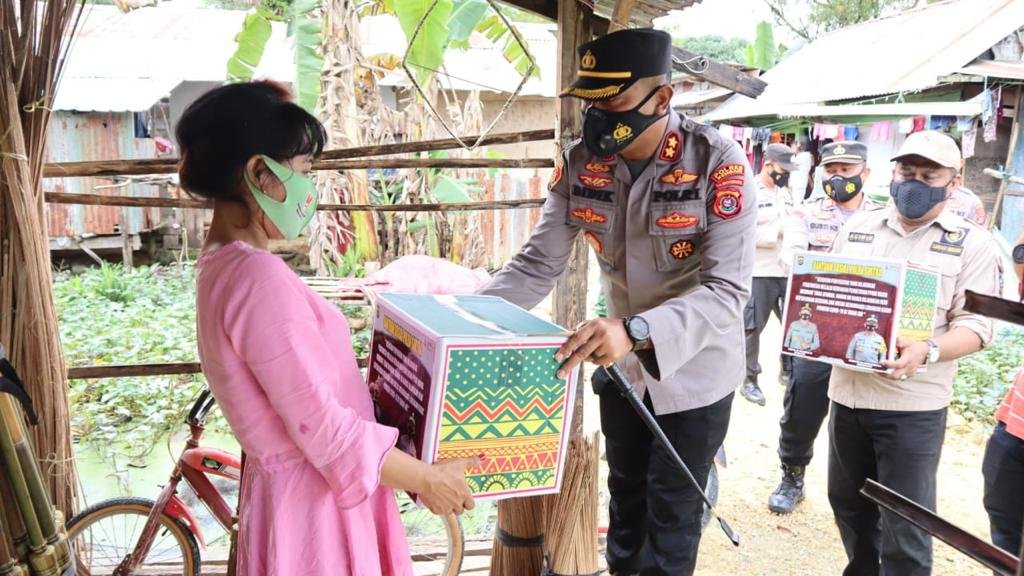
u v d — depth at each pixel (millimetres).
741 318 2277
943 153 2443
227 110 1386
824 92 10008
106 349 5727
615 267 2287
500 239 9648
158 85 9500
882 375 2432
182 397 5113
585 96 1933
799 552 3537
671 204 2072
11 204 2260
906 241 2609
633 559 2531
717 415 2205
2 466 1692
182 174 1448
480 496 1624
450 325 1631
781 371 5832
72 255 10133
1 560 1658
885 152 9805
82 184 9383
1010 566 937
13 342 2336
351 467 1404
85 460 4336
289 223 1457
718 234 2023
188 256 10023
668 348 1835
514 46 7141
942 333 2506
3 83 2195
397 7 5688
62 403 2473
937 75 8133
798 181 10711
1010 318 941
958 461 4637
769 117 12430
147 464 4332
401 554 1719
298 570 1490
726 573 3344
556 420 1649
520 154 14805
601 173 2191
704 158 2035
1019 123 8164
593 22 2879
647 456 2436
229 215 1464
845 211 4125
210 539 3498
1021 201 8117
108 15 11648
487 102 14727
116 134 9570
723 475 4363
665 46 1951
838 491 2674
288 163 1434
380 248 7934
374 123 7820
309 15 6836
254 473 1515
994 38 8469
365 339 5621
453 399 1540
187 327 6352
